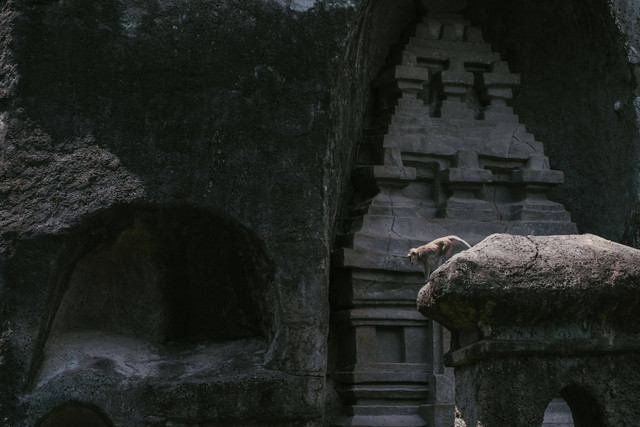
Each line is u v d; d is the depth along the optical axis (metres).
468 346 3.95
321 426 5.93
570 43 8.69
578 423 4.14
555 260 3.93
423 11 9.08
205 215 6.00
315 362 5.92
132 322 6.42
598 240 4.14
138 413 5.70
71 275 6.15
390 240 7.61
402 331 7.47
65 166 5.90
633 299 3.92
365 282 7.43
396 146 8.14
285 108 6.16
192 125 6.04
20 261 5.78
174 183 5.94
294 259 6.02
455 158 8.28
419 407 7.24
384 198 8.00
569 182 8.78
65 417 5.89
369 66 8.55
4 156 5.89
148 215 6.00
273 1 6.23
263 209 6.03
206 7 6.15
